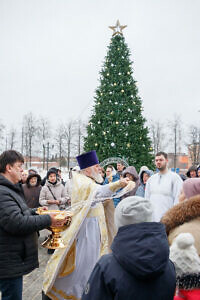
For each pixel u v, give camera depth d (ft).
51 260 9.70
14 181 8.23
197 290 5.37
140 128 42.65
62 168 140.97
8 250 7.42
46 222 7.84
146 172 19.60
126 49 45.98
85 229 10.25
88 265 10.08
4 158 8.16
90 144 42.52
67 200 21.02
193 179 7.97
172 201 14.96
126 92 43.55
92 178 11.52
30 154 140.67
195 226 6.30
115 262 5.14
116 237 5.14
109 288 4.97
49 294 9.63
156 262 4.68
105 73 44.62
